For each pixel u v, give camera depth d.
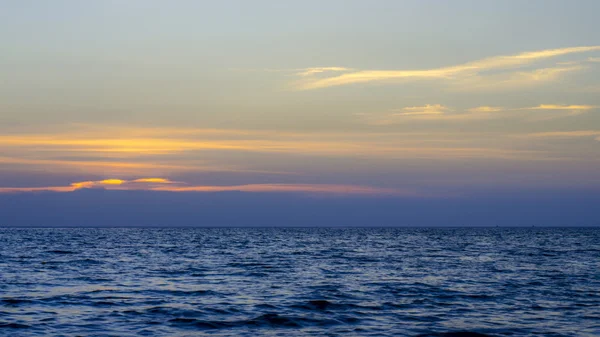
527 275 46.94
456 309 29.56
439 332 24.00
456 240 146.12
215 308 29.53
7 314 27.22
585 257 71.31
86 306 29.92
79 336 22.95
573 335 23.42
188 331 24.12
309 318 26.89
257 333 23.84
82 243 115.12
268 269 52.66
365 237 177.00
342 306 30.27
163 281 42.03
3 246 97.50
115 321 26.03
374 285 39.72
